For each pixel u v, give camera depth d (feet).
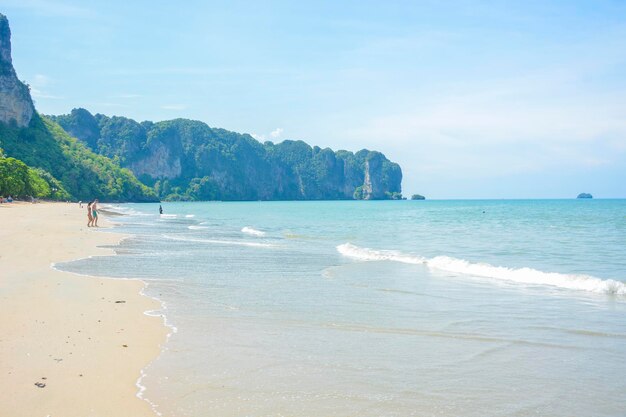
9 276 49.78
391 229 149.79
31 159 453.17
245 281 52.65
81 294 41.96
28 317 33.45
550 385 23.32
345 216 263.49
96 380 22.97
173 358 26.55
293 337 31.07
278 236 121.70
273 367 25.50
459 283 51.72
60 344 27.94
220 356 27.09
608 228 144.36
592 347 29.12
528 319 35.83
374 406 20.88
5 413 19.31
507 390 22.74
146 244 93.61
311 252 83.05
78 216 182.19
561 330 32.78
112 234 112.57
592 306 40.14
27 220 137.08
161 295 44.04
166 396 21.52
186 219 222.48
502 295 45.06
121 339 29.53
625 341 30.22
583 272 58.75
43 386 22.02
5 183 295.69
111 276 54.03
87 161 556.51
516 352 28.27
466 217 234.79
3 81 476.95
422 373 24.84
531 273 54.75
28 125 515.09
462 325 34.19
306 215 282.56
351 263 68.28
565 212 282.77
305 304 41.04
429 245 94.99
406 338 31.04
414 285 50.55
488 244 96.17
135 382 22.98
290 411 20.29
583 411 20.54
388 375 24.54
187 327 33.06
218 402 21.03
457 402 21.36
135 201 627.05
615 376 24.47
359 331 32.65
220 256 75.92
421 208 425.28
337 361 26.58
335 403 21.12
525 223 175.52
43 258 65.77
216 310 38.45
